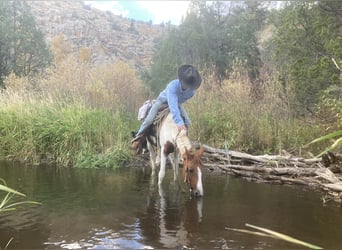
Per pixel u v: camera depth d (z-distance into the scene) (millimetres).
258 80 12633
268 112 10469
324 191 6457
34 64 30094
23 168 8305
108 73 11969
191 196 5891
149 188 6410
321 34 9602
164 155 6422
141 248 3779
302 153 9133
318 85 9695
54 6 94188
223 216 4910
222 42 25672
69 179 7137
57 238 4059
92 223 4547
